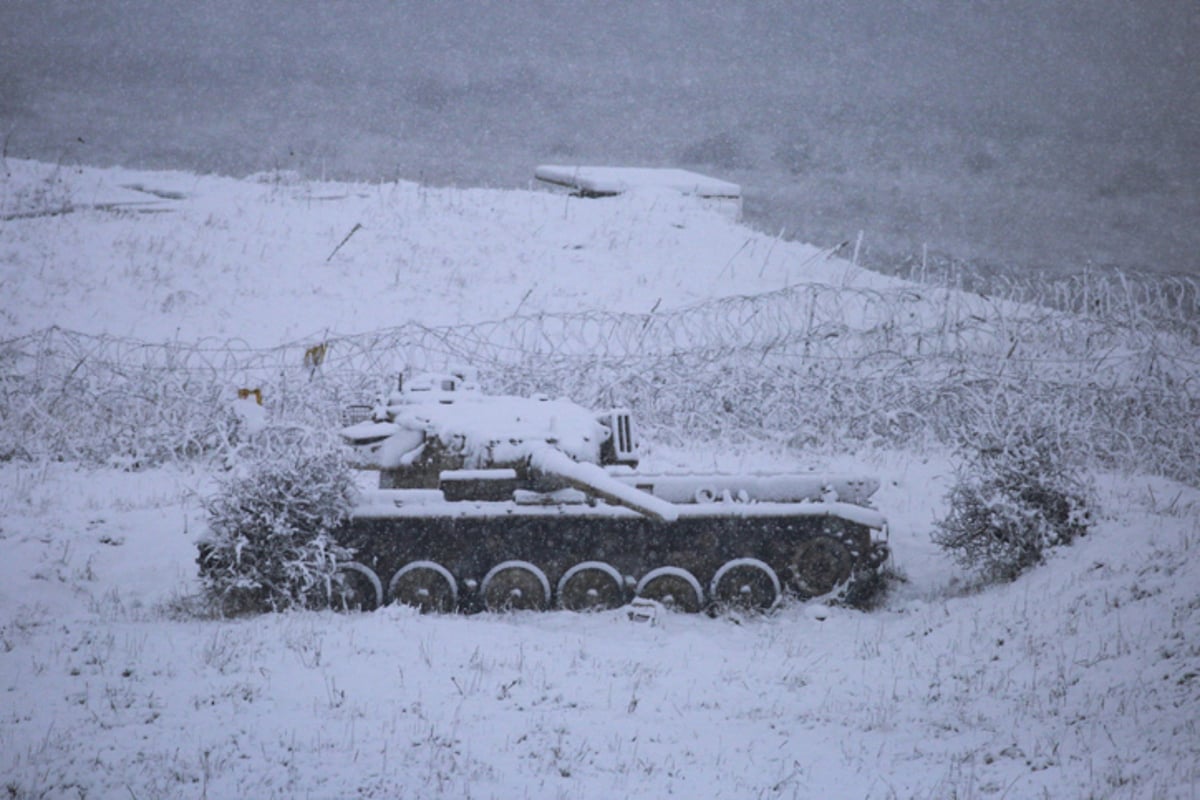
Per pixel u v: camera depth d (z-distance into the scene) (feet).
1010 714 131.44
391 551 176.86
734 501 186.70
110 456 251.19
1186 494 223.30
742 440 276.41
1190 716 121.39
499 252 432.25
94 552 194.59
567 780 108.06
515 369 292.81
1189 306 317.83
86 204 447.83
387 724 119.85
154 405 269.85
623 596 180.75
